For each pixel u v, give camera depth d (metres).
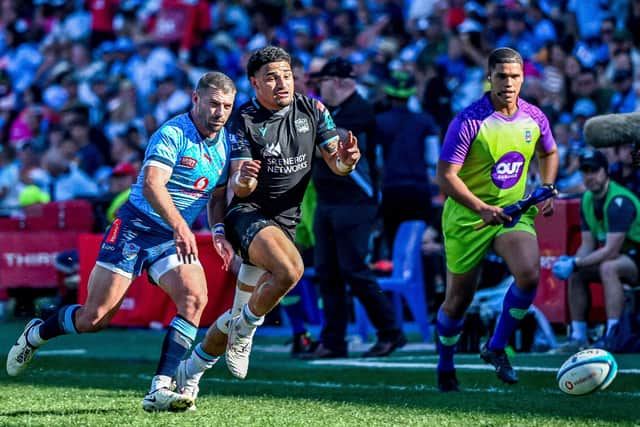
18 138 65.94
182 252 19.17
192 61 65.81
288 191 21.53
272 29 64.38
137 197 20.81
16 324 46.53
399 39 58.09
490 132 22.80
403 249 37.22
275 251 20.03
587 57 49.81
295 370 29.22
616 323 31.98
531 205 22.08
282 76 20.81
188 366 21.33
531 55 51.44
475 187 23.36
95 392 24.33
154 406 20.00
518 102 23.23
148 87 65.69
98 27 74.19
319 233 32.66
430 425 18.39
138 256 20.62
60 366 30.97
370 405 21.45
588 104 45.41
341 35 61.28
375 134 32.72
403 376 27.33
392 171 40.50
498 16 52.78
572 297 33.31
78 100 67.25
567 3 55.09
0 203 57.88
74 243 46.75
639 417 19.33
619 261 32.22
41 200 50.38
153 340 39.03
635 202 32.25
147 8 71.56
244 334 20.70
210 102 20.08
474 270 23.33
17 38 78.25
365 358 32.50
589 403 21.45
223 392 24.19
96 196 49.12
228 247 20.98
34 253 46.88
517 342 33.06
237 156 20.83
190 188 20.55
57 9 78.38
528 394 23.17
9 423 18.83
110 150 58.00
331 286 32.78
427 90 46.41
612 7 52.94
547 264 35.62
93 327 21.06
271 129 21.09
